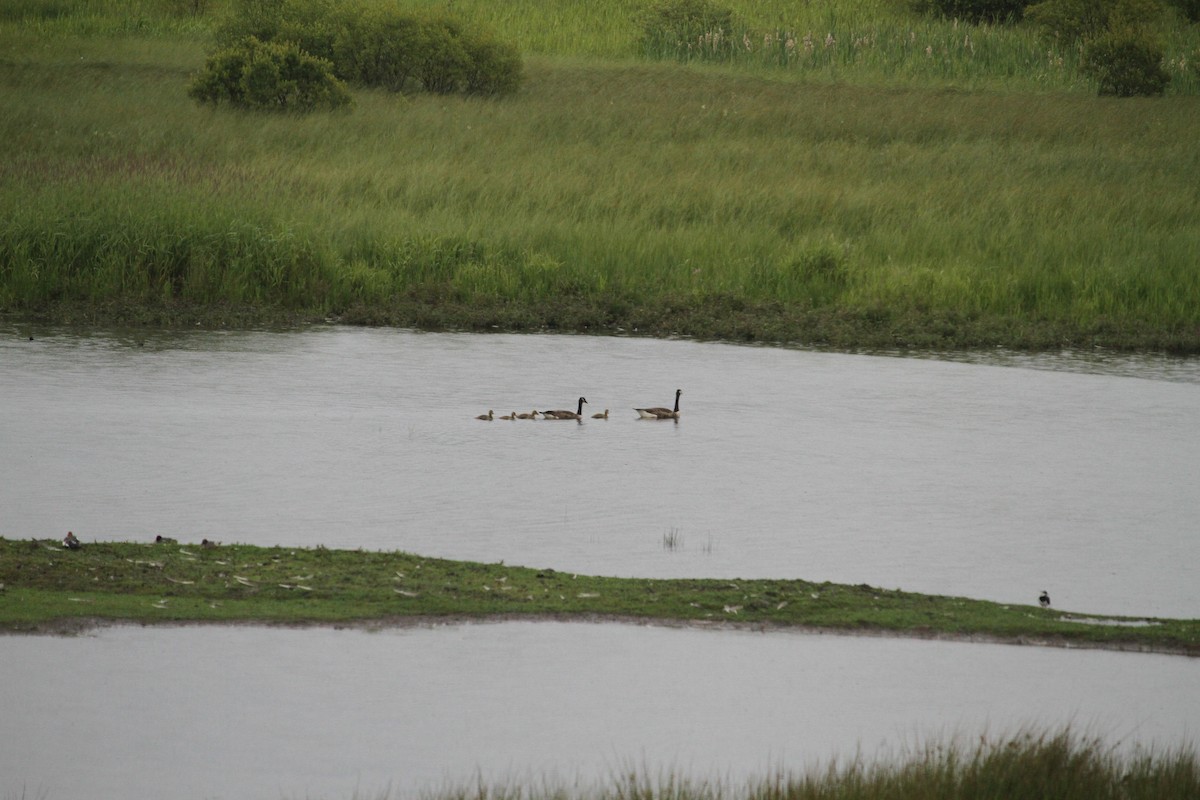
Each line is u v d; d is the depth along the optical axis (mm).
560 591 11742
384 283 26578
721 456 16875
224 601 11242
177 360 21672
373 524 13672
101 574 11617
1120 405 20531
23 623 10531
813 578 12508
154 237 26344
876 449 17469
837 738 9188
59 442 16484
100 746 8805
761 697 9859
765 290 27062
